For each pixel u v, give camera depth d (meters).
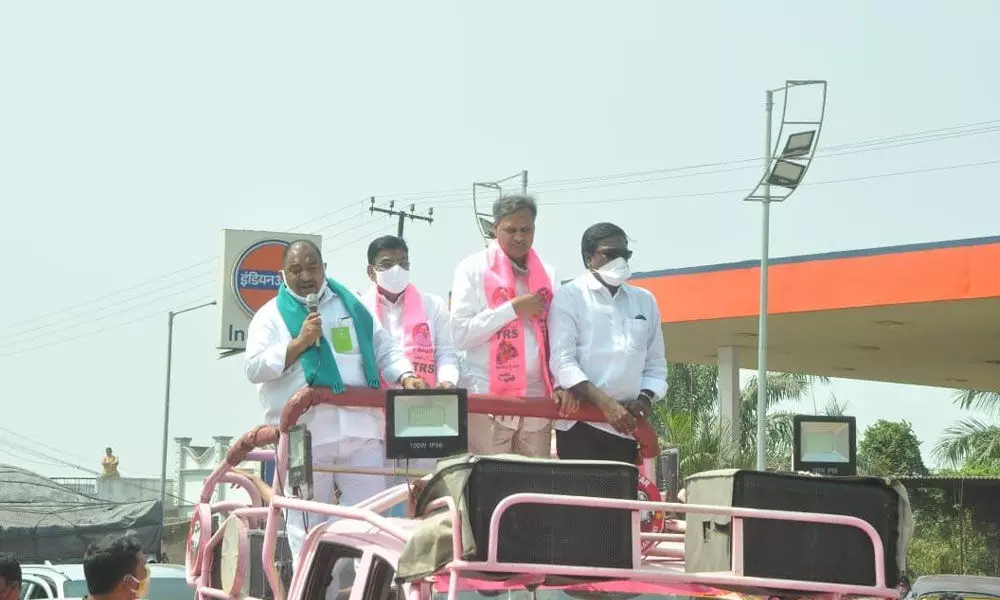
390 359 6.36
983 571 22.23
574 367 5.82
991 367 24.67
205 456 39.19
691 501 4.50
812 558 4.18
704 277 19.91
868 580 4.21
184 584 10.43
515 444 6.44
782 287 19.12
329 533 4.88
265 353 5.93
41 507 22.81
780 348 22.88
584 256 6.06
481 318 6.24
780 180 16.27
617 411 5.69
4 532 21.50
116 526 22.31
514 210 6.36
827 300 18.70
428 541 3.88
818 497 4.26
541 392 6.33
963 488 22.80
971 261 17.47
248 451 6.20
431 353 6.97
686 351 23.73
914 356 23.53
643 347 5.97
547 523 3.87
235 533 5.52
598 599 4.52
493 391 6.30
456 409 4.54
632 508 3.88
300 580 4.94
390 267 6.89
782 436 31.66
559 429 6.04
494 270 6.39
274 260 23.83
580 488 3.93
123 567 5.61
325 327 6.09
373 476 6.16
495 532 3.73
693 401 33.06
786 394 32.41
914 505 23.34
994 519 22.47
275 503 5.22
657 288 20.44
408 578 3.95
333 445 5.99
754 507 4.20
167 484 39.34
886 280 18.19
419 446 4.49
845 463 4.99
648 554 5.03
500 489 3.85
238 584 5.47
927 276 17.81
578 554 3.88
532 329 6.35
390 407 4.51
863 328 20.48
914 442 36.84
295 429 5.18
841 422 5.01
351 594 4.50
